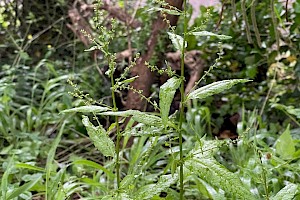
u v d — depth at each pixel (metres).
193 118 1.94
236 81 0.81
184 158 0.84
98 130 0.90
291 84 2.18
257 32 1.34
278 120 2.14
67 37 2.81
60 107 2.34
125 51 2.40
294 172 1.33
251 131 1.79
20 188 1.25
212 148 0.85
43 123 2.28
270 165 1.36
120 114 0.81
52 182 1.35
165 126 0.77
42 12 2.84
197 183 1.32
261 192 1.27
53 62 2.59
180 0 1.95
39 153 1.94
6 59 2.77
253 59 2.25
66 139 2.23
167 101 0.78
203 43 2.32
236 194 0.77
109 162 1.67
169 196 1.11
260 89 2.24
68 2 2.73
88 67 2.50
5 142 2.13
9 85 2.13
